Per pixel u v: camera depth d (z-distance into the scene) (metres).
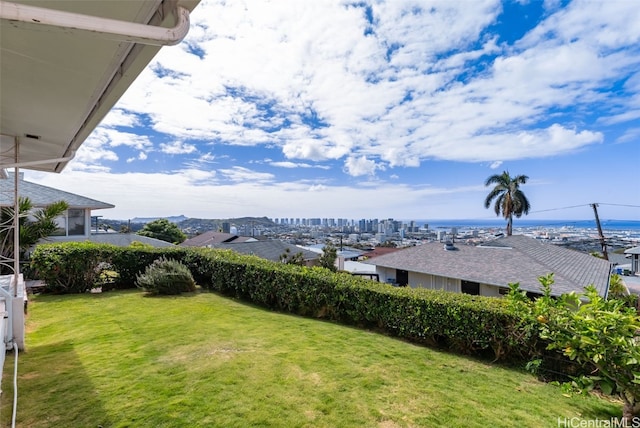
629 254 23.91
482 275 11.60
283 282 6.94
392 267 14.79
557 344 3.21
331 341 5.01
